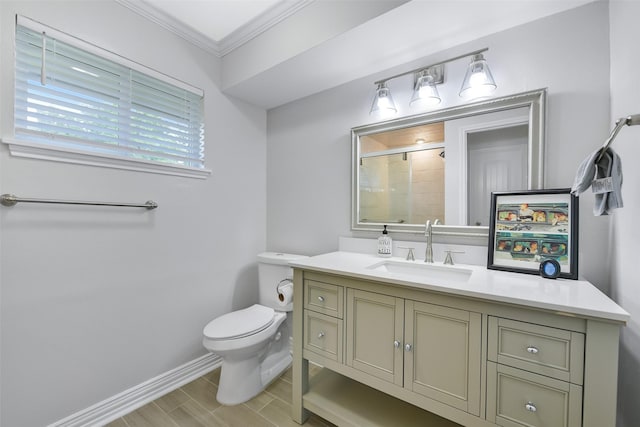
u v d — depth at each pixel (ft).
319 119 7.03
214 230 6.86
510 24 4.53
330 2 4.89
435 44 5.07
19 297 4.15
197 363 6.44
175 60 6.05
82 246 4.76
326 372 5.77
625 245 3.37
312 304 4.85
